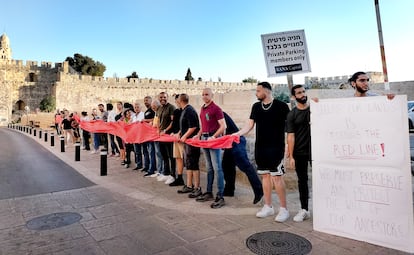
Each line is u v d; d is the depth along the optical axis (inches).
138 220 180.5
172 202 215.9
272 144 174.4
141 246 145.3
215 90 2266.2
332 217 155.7
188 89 2223.2
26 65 2182.6
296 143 176.7
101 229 167.2
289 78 203.8
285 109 176.4
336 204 154.5
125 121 384.2
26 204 214.4
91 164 383.9
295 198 219.5
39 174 320.8
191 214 190.2
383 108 142.3
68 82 1971.0
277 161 173.8
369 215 144.6
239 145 213.5
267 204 184.7
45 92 2230.6
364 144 146.7
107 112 485.1
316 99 161.3
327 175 157.6
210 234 158.2
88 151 523.2
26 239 154.8
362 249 138.3
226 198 224.8
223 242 148.1
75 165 375.9
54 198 229.3
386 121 141.3
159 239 152.9
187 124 237.8
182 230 164.2
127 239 153.7
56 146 609.3
